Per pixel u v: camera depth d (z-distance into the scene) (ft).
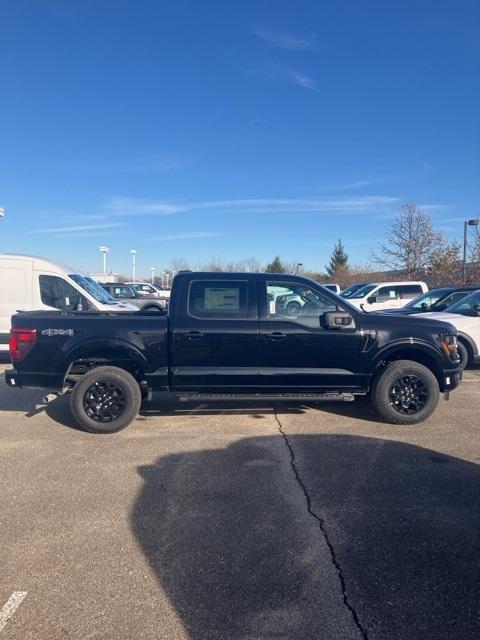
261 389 20.25
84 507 13.39
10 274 33.76
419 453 17.21
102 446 18.24
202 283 20.42
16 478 15.37
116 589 9.89
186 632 8.69
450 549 11.18
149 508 13.30
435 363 20.79
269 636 8.57
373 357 20.30
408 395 20.52
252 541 11.60
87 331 19.69
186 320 19.99
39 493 14.29
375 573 10.31
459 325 31.19
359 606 9.30
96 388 19.60
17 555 11.14
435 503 13.43
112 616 9.11
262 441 18.62
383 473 15.47
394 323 20.56
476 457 16.81
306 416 22.06
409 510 13.03
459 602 9.38
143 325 19.88
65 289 34.47
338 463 16.34
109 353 19.97
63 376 19.71
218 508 13.28
